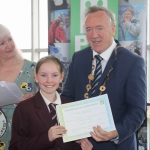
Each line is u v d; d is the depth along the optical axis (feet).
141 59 5.55
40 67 5.60
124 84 5.42
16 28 14.84
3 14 15.06
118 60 5.58
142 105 5.25
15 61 7.58
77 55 6.32
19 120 5.44
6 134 7.35
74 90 6.17
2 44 7.22
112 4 9.67
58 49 11.33
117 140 5.26
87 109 5.23
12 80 7.47
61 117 5.24
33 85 7.47
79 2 10.11
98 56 5.78
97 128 5.02
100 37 5.50
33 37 14.35
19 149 5.22
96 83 5.67
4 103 6.82
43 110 5.47
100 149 5.70
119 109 5.49
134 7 9.99
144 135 9.30
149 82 11.63
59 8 11.25
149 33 11.65
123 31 10.11
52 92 5.62
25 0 14.57
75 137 5.18
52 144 5.24
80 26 10.18
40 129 5.32
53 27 11.38
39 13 14.48
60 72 5.74
